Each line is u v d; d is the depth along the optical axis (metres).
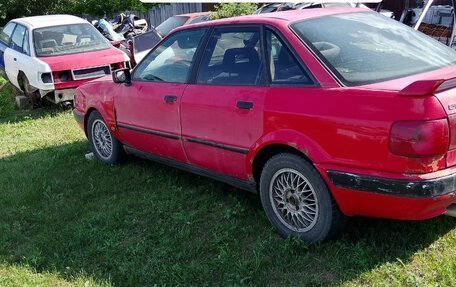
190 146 4.73
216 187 5.17
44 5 22.50
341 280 3.41
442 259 3.50
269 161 3.96
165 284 3.61
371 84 3.48
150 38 12.34
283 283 3.49
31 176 6.10
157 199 5.07
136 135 5.51
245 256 3.87
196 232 4.35
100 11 22.75
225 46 4.45
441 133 3.11
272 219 4.10
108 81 5.98
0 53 11.41
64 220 4.83
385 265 3.48
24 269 4.00
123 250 4.15
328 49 3.81
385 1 15.77
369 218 4.08
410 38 4.21
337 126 3.43
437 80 3.02
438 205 3.25
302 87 3.72
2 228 4.77
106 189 5.46
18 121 9.52
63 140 7.84
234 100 4.15
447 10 9.04
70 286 3.72
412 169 3.15
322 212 3.69
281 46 3.96
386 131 3.20
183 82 4.78
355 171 3.38
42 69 9.30
